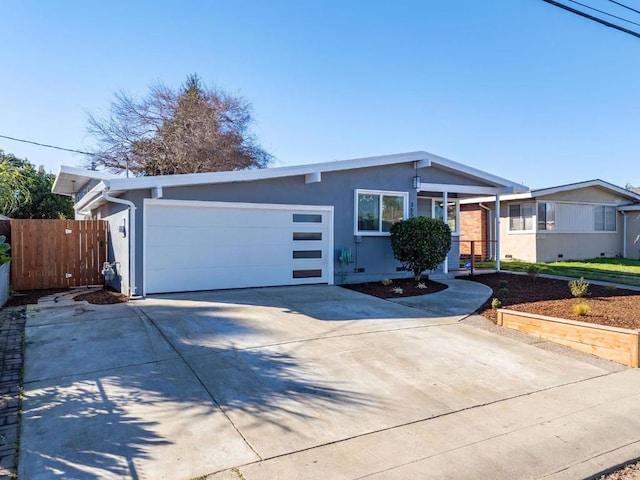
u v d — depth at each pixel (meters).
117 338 5.90
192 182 9.02
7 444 3.20
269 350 5.52
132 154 24.53
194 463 2.98
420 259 10.91
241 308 7.91
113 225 10.58
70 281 10.92
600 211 19.97
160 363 4.97
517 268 15.10
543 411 3.99
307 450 3.20
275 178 10.32
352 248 11.47
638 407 4.12
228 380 4.52
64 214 25.95
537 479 2.92
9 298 9.09
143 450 3.13
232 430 3.47
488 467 3.04
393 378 4.70
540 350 5.84
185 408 3.85
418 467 3.01
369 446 3.28
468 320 7.45
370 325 6.89
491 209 19.77
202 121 25.77
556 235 18.41
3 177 7.79
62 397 4.03
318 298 9.09
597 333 5.65
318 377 4.67
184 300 8.59
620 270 14.56
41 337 5.93
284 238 10.56
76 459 3.01
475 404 4.10
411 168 12.26
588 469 3.07
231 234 9.92
